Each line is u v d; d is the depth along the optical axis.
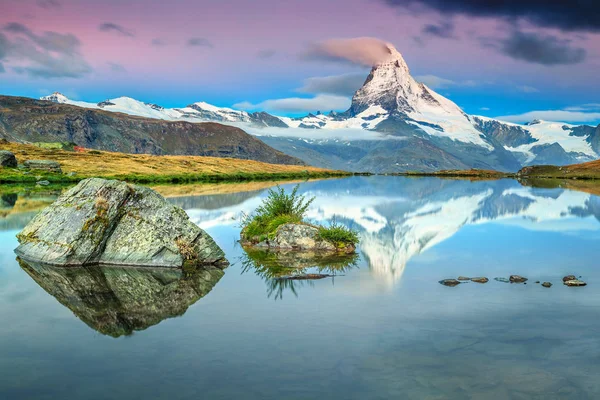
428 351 11.82
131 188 24.55
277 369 10.77
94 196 24.00
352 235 28.69
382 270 21.59
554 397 9.61
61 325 13.81
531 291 17.77
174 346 12.12
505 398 9.55
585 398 9.58
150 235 23.23
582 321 14.18
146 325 13.80
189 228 23.75
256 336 12.82
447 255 25.58
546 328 13.56
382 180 159.25
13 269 21.55
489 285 18.67
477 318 14.41
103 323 14.03
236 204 56.94
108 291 17.88
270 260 24.52
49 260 22.66
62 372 10.64
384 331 13.23
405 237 32.59
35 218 25.55
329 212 49.00
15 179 97.62
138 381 10.20
